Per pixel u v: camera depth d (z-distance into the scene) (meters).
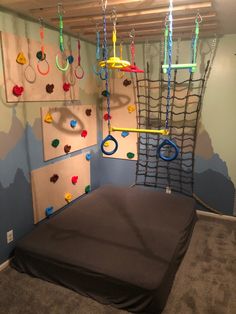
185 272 2.30
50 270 2.13
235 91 3.01
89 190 3.61
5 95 2.20
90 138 3.48
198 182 3.37
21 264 2.26
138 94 3.41
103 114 3.67
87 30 2.73
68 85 2.94
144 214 2.80
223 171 3.24
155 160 3.49
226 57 2.97
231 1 1.93
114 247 2.22
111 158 3.76
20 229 2.52
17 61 2.26
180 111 3.27
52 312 1.88
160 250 2.19
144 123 3.46
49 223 2.59
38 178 2.66
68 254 2.12
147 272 1.92
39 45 2.48
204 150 3.26
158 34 2.87
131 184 3.73
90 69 3.34
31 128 2.51
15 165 2.39
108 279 1.90
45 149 2.70
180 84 3.20
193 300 1.99
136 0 1.85
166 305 1.94
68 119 3.00
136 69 2.51
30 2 1.96
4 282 2.16
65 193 3.10
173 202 3.10
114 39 1.92
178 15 2.24
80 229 2.49
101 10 2.09
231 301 1.99
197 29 2.13
